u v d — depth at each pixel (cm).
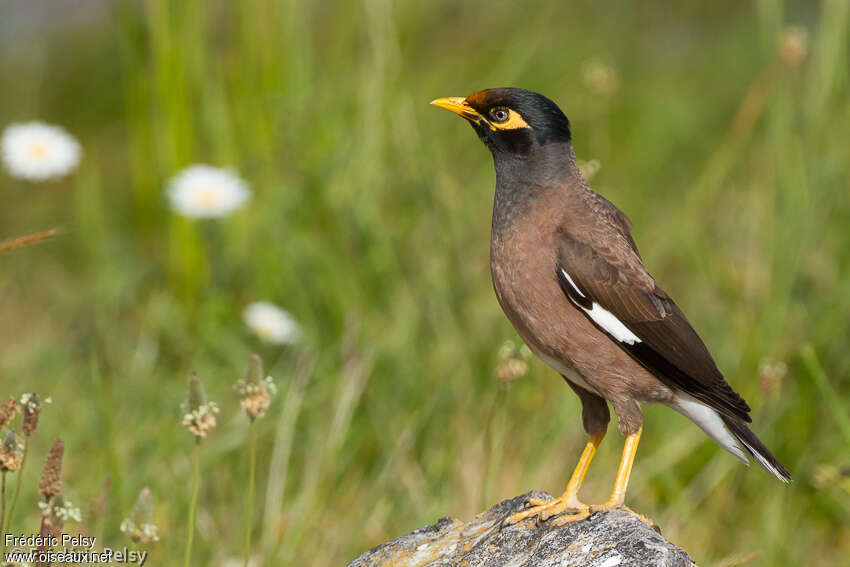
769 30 1355
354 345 1123
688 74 2106
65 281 1478
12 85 2058
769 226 1280
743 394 1149
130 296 1323
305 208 1251
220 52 1467
